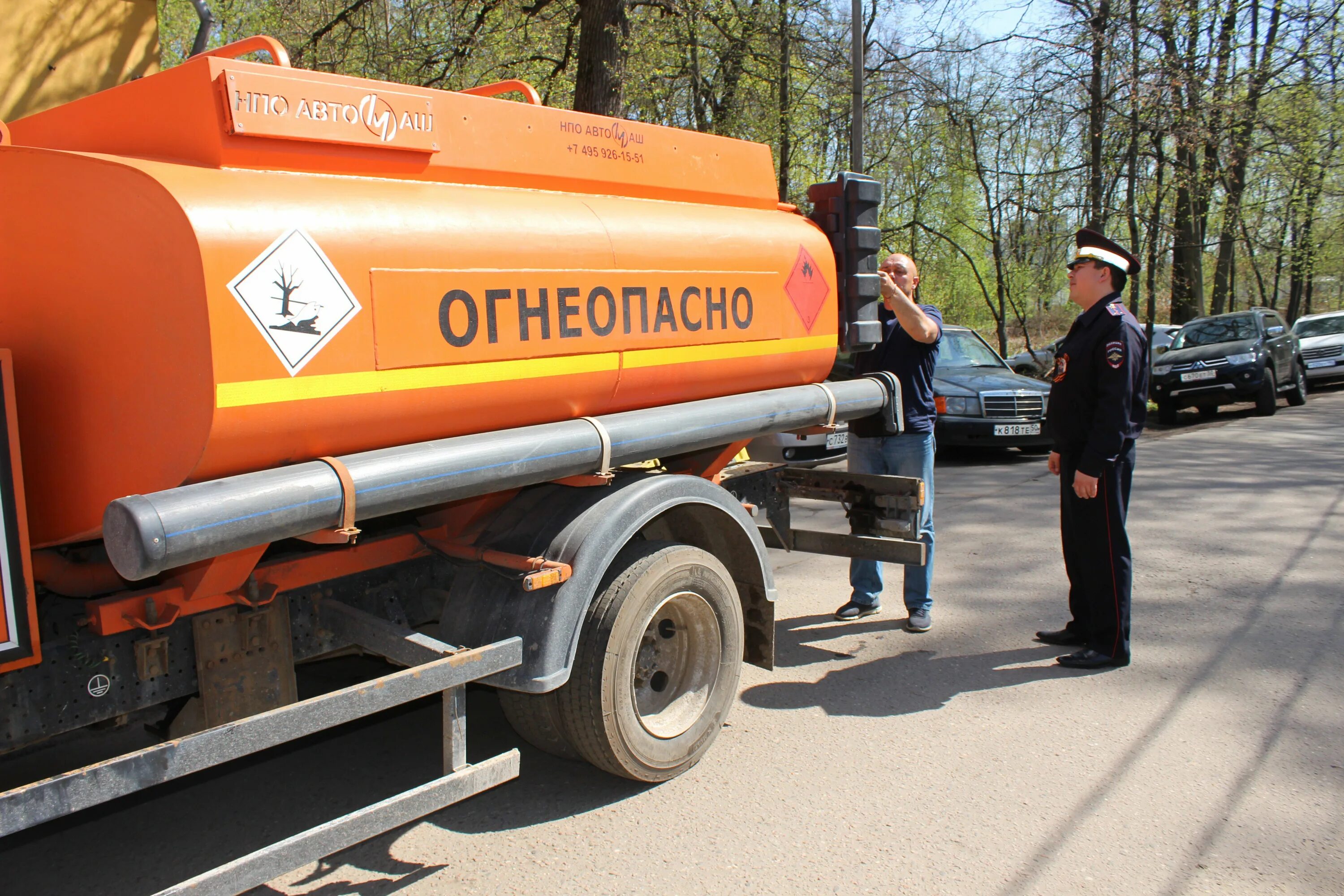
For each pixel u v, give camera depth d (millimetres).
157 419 2266
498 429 2916
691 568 3385
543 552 3031
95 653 2443
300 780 3541
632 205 3484
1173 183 17312
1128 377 4242
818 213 4473
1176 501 8250
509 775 2818
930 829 3125
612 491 3219
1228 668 4465
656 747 3332
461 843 3076
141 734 3787
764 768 3562
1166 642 4828
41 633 2402
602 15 10703
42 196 2396
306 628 2943
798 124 16188
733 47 14547
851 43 14359
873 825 3152
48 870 2967
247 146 2430
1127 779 3441
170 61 14430
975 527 7594
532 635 2924
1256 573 5988
